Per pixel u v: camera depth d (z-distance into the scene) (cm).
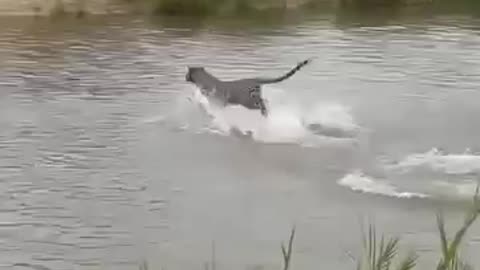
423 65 1923
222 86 1456
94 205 1096
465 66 1917
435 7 2844
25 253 955
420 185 1133
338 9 2800
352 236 986
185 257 939
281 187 1149
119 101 1609
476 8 2816
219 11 2703
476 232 982
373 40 2236
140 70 1870
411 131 1394
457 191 1106
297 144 1327
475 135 1370
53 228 1023
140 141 1364
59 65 1941
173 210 1077
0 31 2378
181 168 1232
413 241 959
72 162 1263
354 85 1719
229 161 1265
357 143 1327
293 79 1759
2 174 1212
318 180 1177
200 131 1405
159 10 2691
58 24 2505
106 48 2138
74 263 930
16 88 1723
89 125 1453
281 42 2203
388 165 1227
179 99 1598
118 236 998
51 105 1587
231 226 1024
